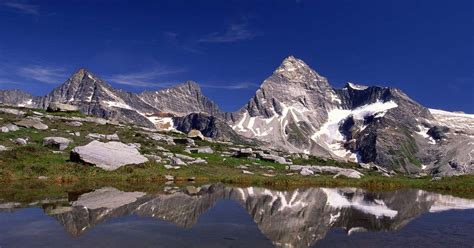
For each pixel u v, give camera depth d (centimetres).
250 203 3678
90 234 2161
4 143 6306
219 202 3666
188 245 1969
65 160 5931
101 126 10112
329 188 5859
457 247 2017
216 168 7388
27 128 7931
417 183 7012
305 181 6512
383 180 7306
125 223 2477
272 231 2369
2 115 9069
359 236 2277
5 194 3744
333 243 2091
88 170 5641
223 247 1948
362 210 3378
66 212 2805
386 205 3806
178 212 2961
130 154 6481
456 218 2989
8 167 5181
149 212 2894
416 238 2236
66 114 10806
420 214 3206
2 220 2506
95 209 2952
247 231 2344
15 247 1873
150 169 6266
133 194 3950
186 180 5925
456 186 6481
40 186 4444
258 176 6769
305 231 2398
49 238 2052
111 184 4944
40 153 6078
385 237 2253
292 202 3872
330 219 2870
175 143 9850
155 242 2011
